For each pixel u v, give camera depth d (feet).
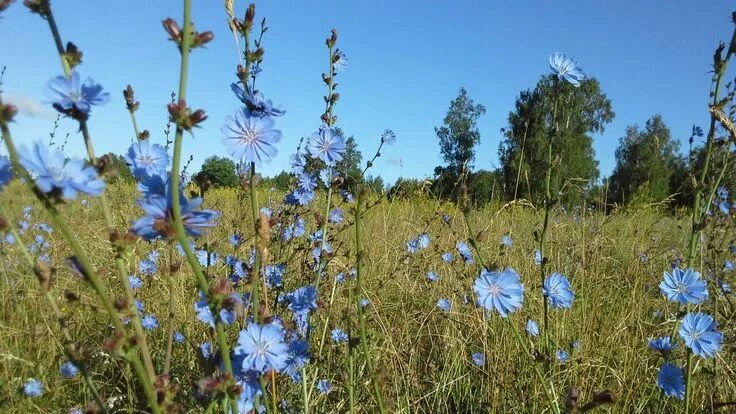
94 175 4.01
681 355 12.10
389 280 16.56
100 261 15.66
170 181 4.43
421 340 14.10
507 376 11.43
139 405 9.98
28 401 10.00
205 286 4.56
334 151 9.45
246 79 6.01
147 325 12.03
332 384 10.89
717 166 10.87
